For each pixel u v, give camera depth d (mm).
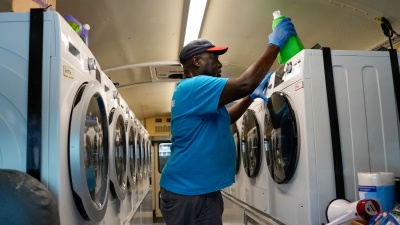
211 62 2049
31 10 1431
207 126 1878
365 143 2049
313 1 2840
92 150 1778
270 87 2695
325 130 2020
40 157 1333
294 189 2193
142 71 5074
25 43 1408
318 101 2041
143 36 3719
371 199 1654
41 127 1350
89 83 1737
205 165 1827
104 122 2096
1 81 1375
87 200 1542
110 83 2844
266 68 1810
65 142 1416
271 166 2615
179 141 1921
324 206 1949
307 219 1973
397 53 2184
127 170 3137
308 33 3418
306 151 1993
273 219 2699
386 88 2127
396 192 1771
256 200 3170
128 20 3248
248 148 3404
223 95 1760
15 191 1109
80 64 1704
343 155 2018
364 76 2121
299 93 2088
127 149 3182
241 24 3475
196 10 3047
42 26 1421
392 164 2049
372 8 2742
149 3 2961
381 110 2098
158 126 10594
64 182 1384
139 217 4629
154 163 10625
